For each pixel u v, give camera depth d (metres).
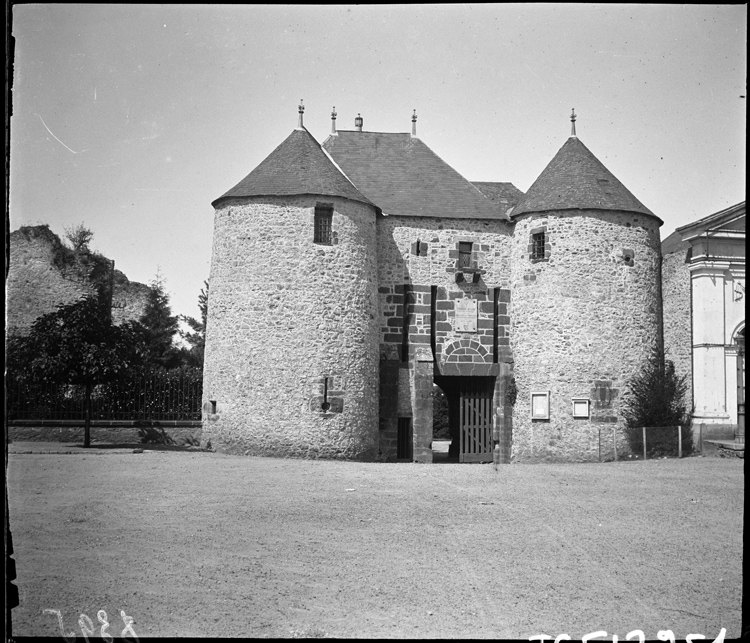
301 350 22.41
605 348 23.94
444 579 9.50
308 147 23.98
